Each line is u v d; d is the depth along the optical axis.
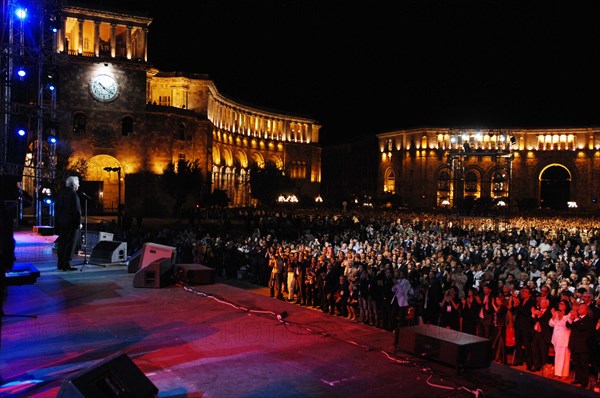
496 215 76.31
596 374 14.59
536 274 20.53
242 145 111.44
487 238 36.03
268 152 119.38
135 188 70.56
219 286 14.08
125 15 70.56
